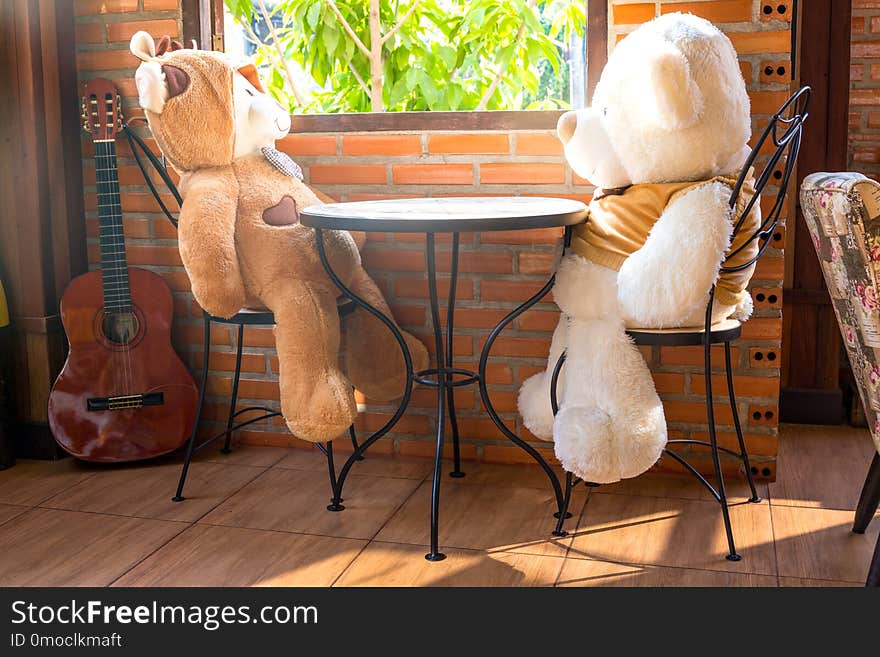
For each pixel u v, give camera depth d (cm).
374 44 306
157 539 232
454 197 273
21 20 277
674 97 203
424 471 279
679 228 205
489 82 313
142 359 285
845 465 282
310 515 246
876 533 230
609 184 227
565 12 303
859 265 174
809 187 189
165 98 235
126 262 287
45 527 240
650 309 208
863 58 319
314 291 240
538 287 273
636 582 205
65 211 290
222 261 231
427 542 228
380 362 267
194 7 283
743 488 262
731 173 221
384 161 279
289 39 323
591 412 213
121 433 283
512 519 242
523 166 269
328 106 322
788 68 250
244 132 249
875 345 178
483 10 302
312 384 233
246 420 302
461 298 279
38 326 287
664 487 264
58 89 285
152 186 269
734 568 212
